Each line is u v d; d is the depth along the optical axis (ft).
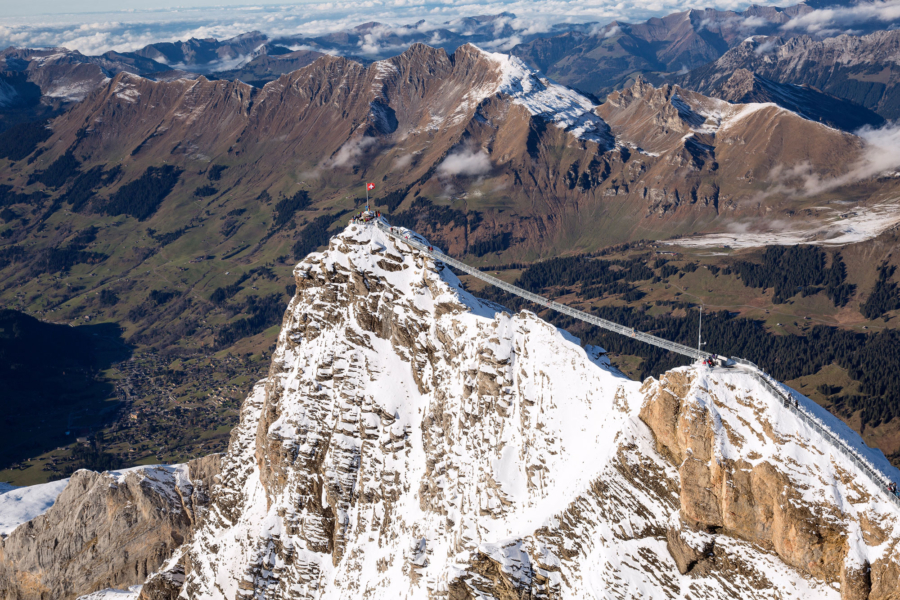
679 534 313.53
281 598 497.46
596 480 346.54
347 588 465.47
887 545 264.93
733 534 303.68
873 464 286.25
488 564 364.58
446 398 465.88
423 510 446.19
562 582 346.95
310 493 508.12
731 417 307.17
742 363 329.52
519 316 446.60
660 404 326.85
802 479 285.43
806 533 280.10
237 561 519.19
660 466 329.11
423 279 512.22
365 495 483.92
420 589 411.54
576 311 478.18
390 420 487.20
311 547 497.46
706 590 306.14
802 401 318.65
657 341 422.82
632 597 318.04
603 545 333.42
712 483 304.50
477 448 435.53
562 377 408.05
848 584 269.03
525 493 399.03
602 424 371.76
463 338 464.65
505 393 433.48
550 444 396.98
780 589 288.10
